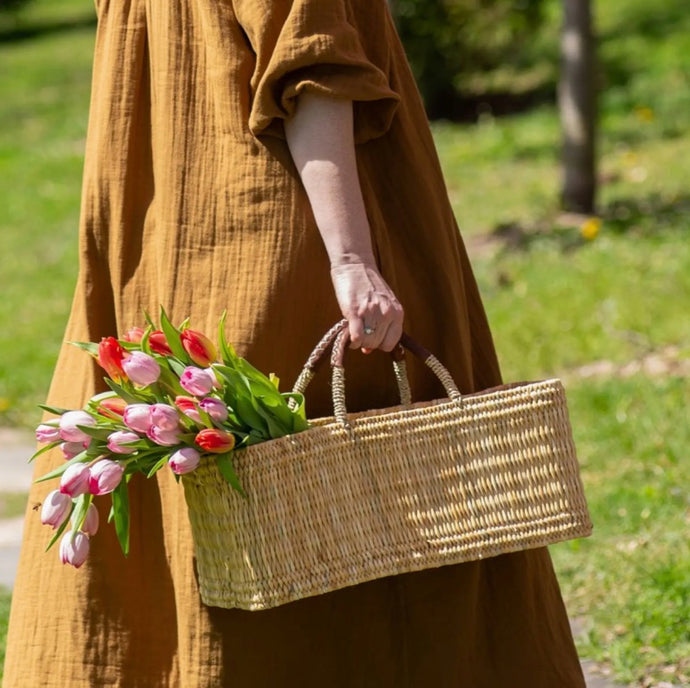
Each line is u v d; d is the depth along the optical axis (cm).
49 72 3178
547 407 346
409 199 378
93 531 341
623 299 1089
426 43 2178
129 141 373
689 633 530
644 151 1806
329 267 358
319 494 331
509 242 1375
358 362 368
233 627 359
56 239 1727
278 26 352
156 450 333
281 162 356
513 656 388
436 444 341
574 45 1452
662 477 714
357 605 368
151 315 371
